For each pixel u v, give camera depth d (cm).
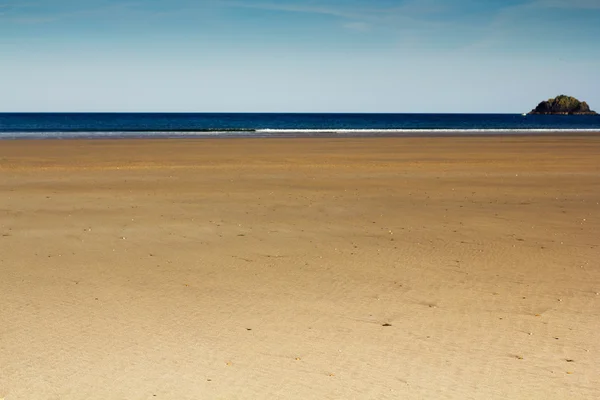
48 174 2600
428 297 962
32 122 12344
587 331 816
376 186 2275
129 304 911
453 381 655
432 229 1502
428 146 4425
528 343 769
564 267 1156
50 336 775
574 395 625
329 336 787
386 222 1587
